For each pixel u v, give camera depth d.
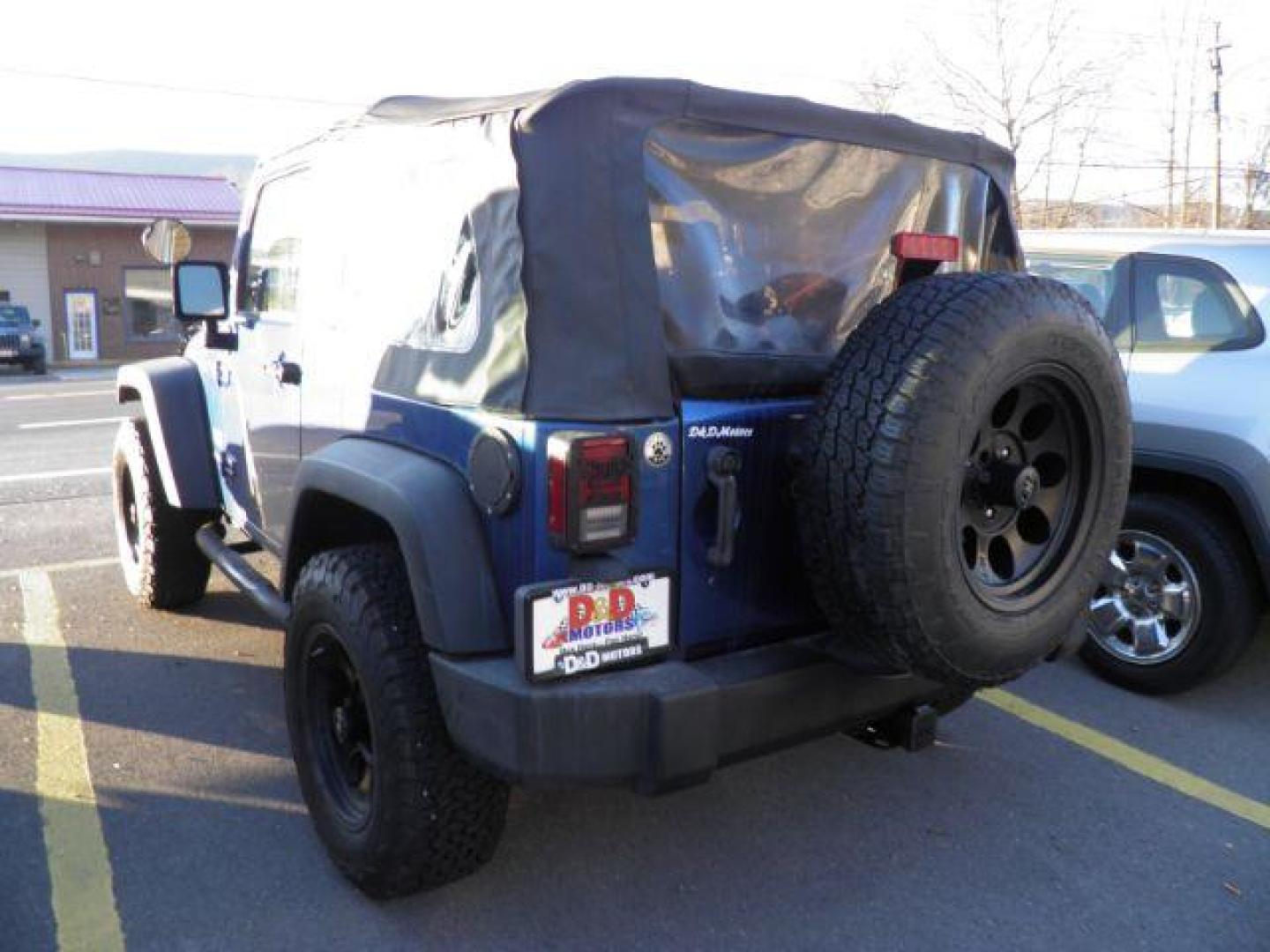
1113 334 4.88
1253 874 3.30
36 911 2.97
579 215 2.49
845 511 2.44
